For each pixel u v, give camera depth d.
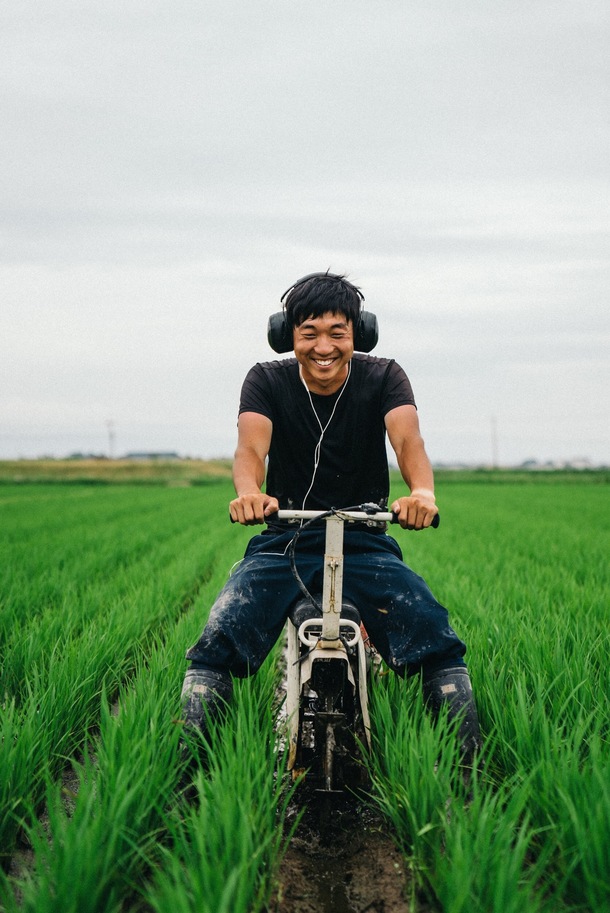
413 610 3.18
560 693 4.00
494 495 33.88
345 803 3.38
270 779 2.99
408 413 3.40
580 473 76.44
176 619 7.01
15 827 3.02
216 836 2.55
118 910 2.42
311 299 3.21
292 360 3.55
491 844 2.63
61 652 4.93
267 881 2.65
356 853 3.01
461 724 3.16
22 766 3.20
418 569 8.70
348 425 3.42
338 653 2.95
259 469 3.36
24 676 4.80
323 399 3.42
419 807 2.91
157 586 7.68
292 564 2.98
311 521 2.97
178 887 2.20
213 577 9.14
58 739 3.79
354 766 3.19
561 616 5.70
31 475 82.19
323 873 2.89
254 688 4.17
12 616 6.32
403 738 3.32
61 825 2.59
